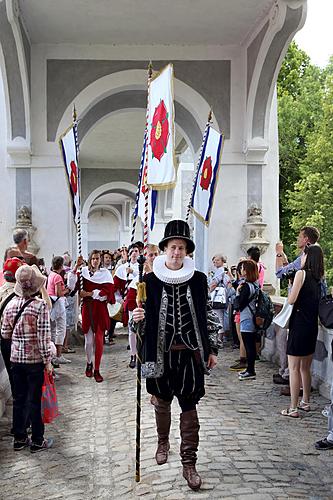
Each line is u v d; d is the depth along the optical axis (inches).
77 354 414.9
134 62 483.5
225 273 424.5
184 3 413.4
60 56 477.7
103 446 213.2
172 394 176.4
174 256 173.9
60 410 264.4
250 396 279.7
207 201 342.6
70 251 474.0
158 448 187.8
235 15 433.7
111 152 843.4
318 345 285.4
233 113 484.7
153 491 167.0
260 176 482.6
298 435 219.0
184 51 485.1
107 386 308.8
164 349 170.6
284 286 860.0
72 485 180.9
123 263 432.1
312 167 1018.7
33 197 473.1
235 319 352.5
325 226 958.4
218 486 168.1
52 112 476.4
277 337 357.1
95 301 323.9
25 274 209.9
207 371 172.9
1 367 270.1
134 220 249.1
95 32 460.1
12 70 434.6
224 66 486.3
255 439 212.2
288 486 169.2
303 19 404.5
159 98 224.4
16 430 212.2
